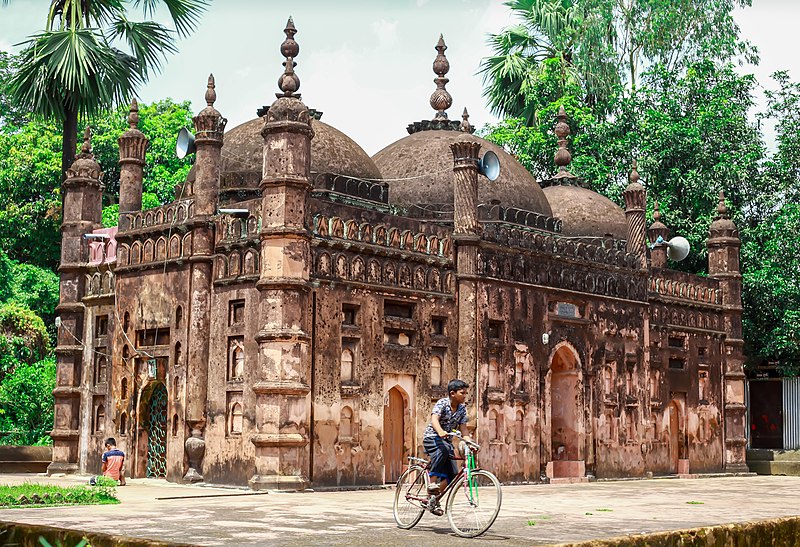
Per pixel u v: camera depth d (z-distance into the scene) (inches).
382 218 510.0
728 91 840.3
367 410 490.3
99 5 735.7
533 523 298.2
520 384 565.6
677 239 709.9
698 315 710.5
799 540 315.3
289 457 449.7
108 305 565.9
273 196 463.2
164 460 523.2
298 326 457.1
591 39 960.9
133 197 574.6
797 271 768.9
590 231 696.4
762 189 827.4
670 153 819.4
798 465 732.0
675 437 684.7
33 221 960.3
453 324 538.6
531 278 577.6
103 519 298.5
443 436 277.3
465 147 548.7
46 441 802.2
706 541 275.3
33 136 974.4
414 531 276.1
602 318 623.5
